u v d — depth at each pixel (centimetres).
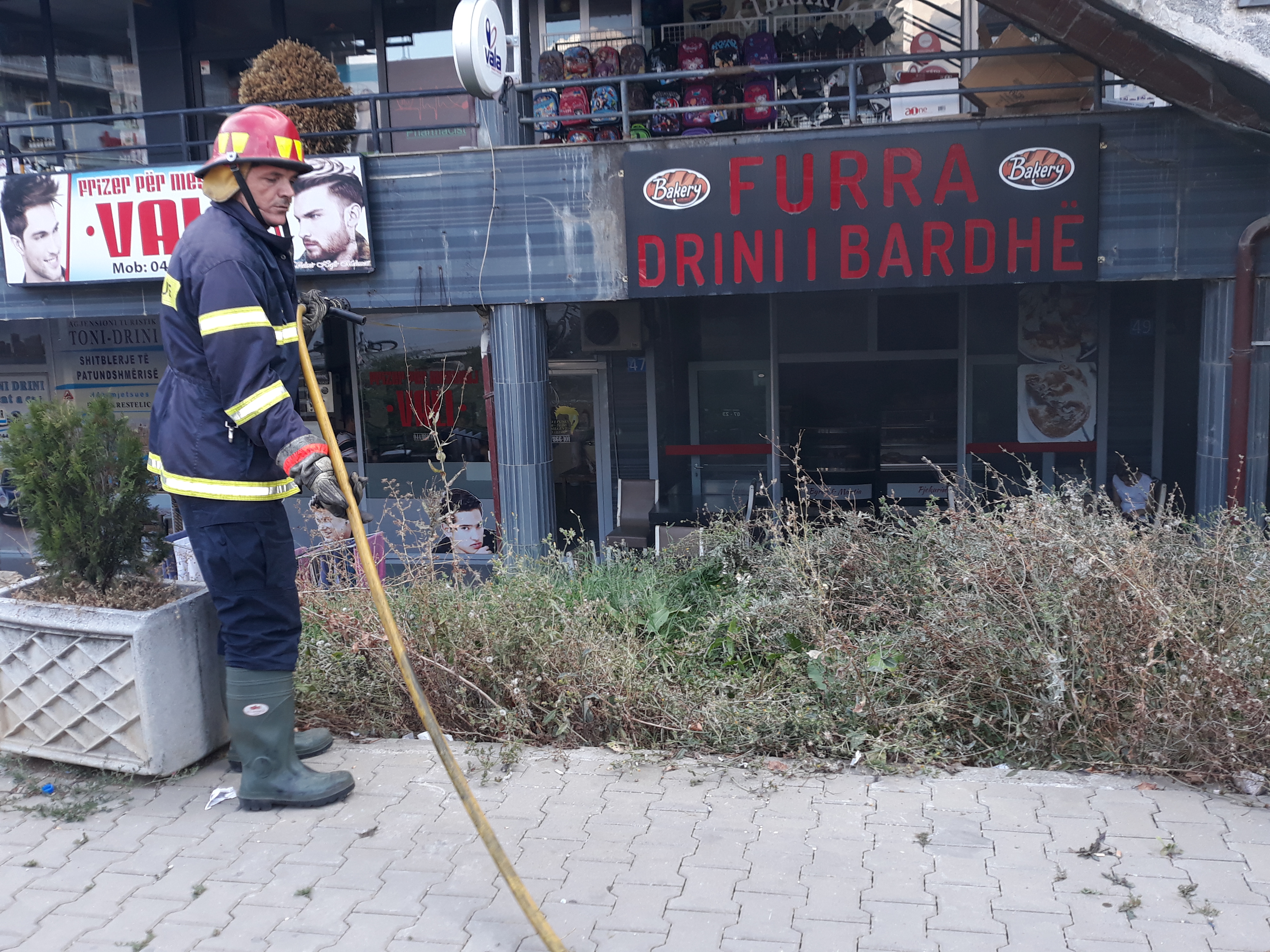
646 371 1008
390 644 363
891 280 705
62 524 369
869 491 995
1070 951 260
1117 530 399
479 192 743
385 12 945
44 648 365
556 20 862
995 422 970
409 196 750
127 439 377
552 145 728
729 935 270
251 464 325
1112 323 933
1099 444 952
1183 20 563
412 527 973
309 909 289
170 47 977
